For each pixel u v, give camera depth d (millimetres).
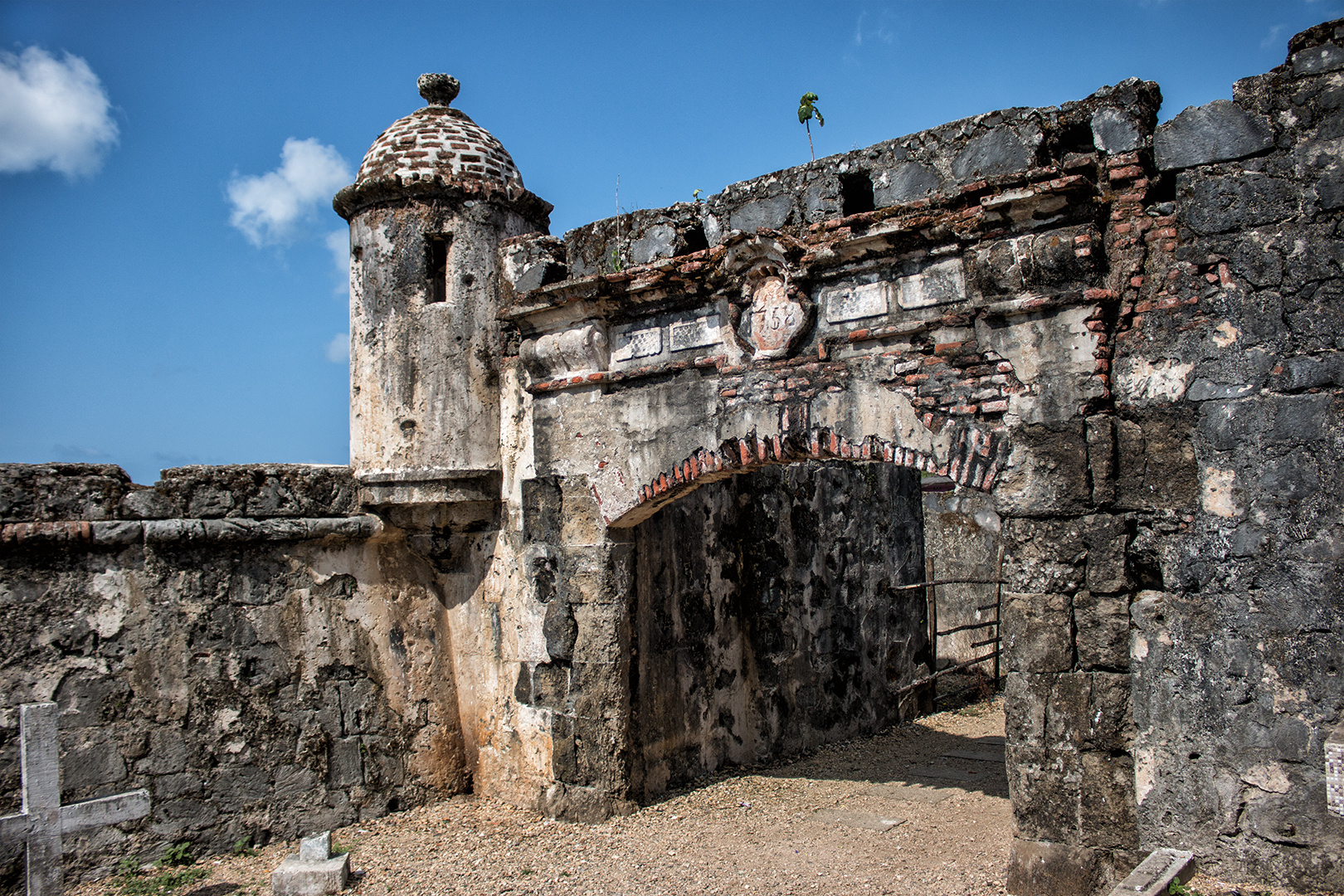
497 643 7734
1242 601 4656
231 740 6801
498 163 8039
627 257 7109
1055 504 5082
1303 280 4625
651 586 7613
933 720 11047
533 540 7434
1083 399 5055
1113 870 4855
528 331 7527
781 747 9125
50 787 5277
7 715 6059
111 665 6430
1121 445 4996
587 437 7191
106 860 6246
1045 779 5039
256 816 6824
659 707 7625
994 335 5367
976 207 5395
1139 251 5023
